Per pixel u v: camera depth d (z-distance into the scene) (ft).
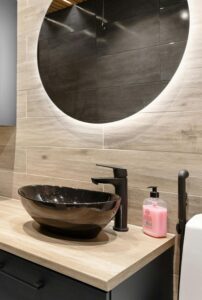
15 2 5.07
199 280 2.64
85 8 4.15
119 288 2.45
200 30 3.18
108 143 3.96
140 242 3.11
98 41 4.02
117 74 3.85
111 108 3.92
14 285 2.94
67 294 2.50
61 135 4.48
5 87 4.87
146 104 3.60
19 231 3.36
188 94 3.28
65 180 4.45
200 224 2.70
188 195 3.28
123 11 3.77
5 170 5.31
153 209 3.28
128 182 3.78
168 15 3.40
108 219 3.05
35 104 4.80
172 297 3.39
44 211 3.02
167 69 3.42
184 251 2.74
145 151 3.63
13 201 4.98
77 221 2.93
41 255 2.70
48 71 4.61
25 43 4.94
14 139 5.14
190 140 3.28
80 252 2.80
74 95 4.31
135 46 3.67
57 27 4.49
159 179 3.52
